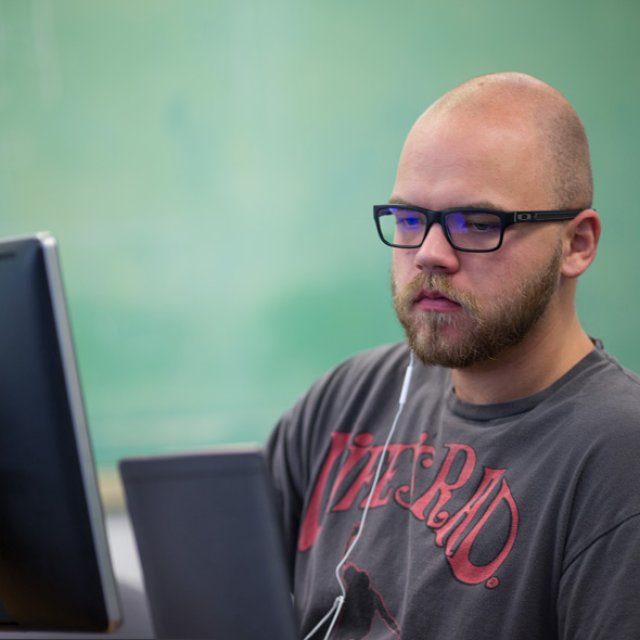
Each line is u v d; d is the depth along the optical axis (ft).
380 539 5.85
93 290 16.06
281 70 15.46
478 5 14.99
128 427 16.05
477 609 5.12
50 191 15.97
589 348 5.79
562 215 5.46
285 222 15.71
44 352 4.19
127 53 15.62
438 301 5.44
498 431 5.57
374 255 15.64
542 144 5.43
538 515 5.14
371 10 15.19
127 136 15.79
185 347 16.01
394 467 6.08
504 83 5.60
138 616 7.70
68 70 15.72
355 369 6.84
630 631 4.55
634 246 15.19
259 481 4.06
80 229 16.01
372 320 15.74
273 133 15.58
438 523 5.53
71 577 4.41
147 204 15.87
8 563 4.58
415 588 5.41
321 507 6.41
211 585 4.19
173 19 15.51
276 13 15.35
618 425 5.09
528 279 5.38
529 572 5.03
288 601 4.14
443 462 5.75
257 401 16.03
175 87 15.64
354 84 15.37
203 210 15.81
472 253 5.35
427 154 5.46
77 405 4.24
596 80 15.01
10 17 15.66
